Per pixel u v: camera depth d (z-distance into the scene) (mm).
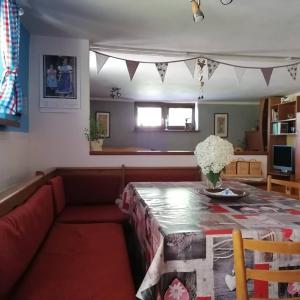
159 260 1165
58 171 3133
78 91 3230
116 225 2367
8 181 2469
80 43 3201
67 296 1252
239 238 968
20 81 2760
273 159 6500
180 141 7691
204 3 2303
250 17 2561
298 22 2670
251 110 7863
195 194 2082
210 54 3615
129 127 7496
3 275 1144
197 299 1223
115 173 3244
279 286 1303
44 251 1764
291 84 5426
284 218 1459
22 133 2877
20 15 2377
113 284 1356
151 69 4293
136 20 2658
